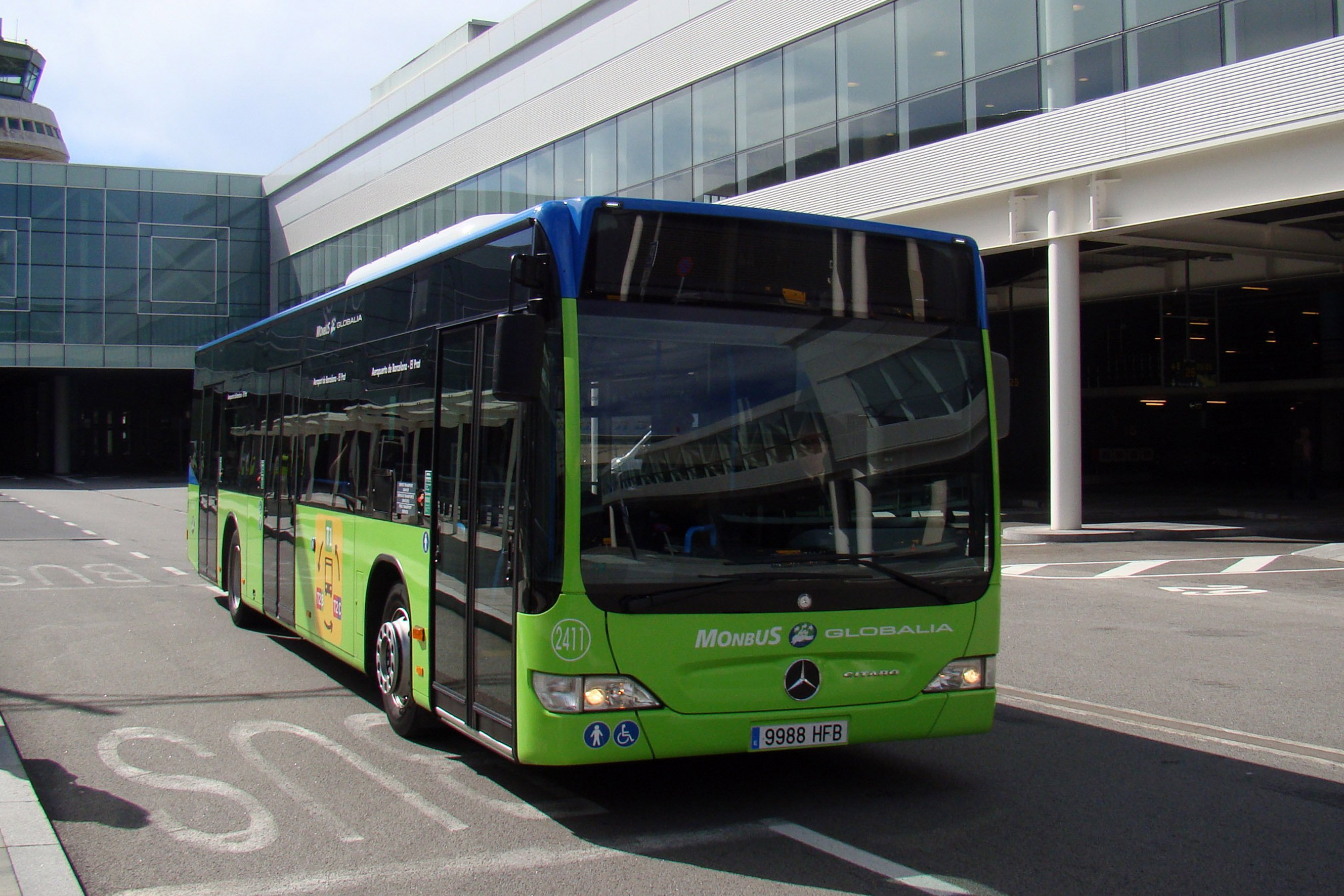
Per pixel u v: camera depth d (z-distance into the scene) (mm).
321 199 50656
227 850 5160
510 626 5523
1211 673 9555
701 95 28031
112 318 56281
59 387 64438
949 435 6078
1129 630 11891
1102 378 41500
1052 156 20703
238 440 11664
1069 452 21969
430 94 40125
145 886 4711
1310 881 4805
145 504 37812
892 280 6098
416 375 7043
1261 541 21391
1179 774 6492
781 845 5258
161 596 14336
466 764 6645
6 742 6906
